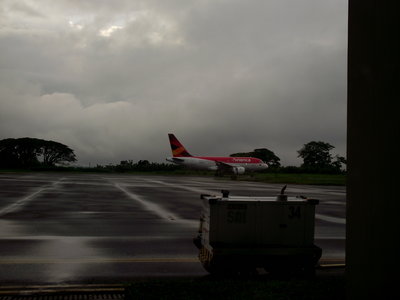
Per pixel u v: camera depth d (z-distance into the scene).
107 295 7.21
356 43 5.32
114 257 10.12
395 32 4.73
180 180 65.06
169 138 87.12
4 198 26.16
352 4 5.41
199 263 9.62
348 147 5.48
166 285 7.23
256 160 86.25
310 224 8.23
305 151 167.12
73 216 18.20
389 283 4.77
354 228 5.32
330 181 68.19
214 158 85.44
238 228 8.03
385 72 4.86
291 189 43.50
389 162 4.79
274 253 7.88
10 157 136.12
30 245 11.47
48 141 145.88
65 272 8.62
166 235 13.59
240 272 8.09
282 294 6.74
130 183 50.06
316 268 9.31
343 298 6.58
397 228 4.68
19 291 7.25
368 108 5.10
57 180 53.81
